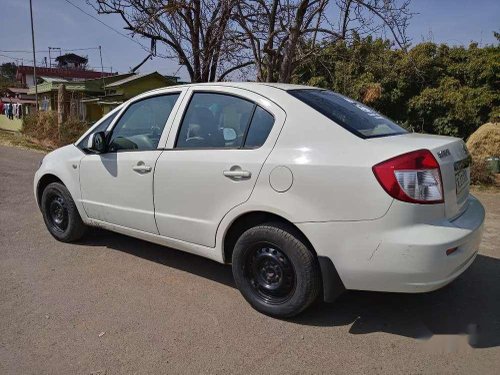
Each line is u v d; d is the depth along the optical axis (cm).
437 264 278
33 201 727
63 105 1648
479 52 1461
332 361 285
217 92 374
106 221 452
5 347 300
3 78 6700
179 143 386
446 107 1395
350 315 344
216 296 375
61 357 289
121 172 421
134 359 288
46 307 355
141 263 448
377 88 1352
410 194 278
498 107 1290
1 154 1387
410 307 356
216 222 355
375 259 287
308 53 776
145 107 428
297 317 338
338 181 294
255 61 816
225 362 284
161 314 345
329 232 299
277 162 318
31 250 485
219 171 347
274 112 337
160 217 395
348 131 311
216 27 823
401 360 286
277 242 324
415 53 1451
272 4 763
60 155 498
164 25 844
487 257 469
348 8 733
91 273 423
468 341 308
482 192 835
